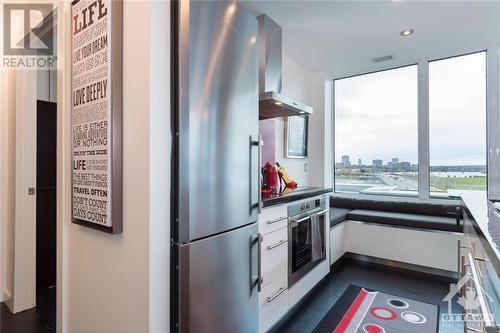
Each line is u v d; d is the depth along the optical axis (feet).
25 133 7.48
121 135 4.17
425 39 10.05
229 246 5.04
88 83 4.48
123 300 4.17
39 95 8.92
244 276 5.42
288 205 7.14
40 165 8.64
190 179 4.23
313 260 8.32
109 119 4.07
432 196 11.98
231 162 5.12
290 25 9.11
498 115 10.55
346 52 11.23
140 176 3.93
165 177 4.02
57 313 5.29
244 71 5.54
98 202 4.29
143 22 3.91
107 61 4.09
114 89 4.09
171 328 4.12
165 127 4.02
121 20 4.15
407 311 7.41
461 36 9.79
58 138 5.27
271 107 8.69
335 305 7.77
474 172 11.13
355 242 11.36
